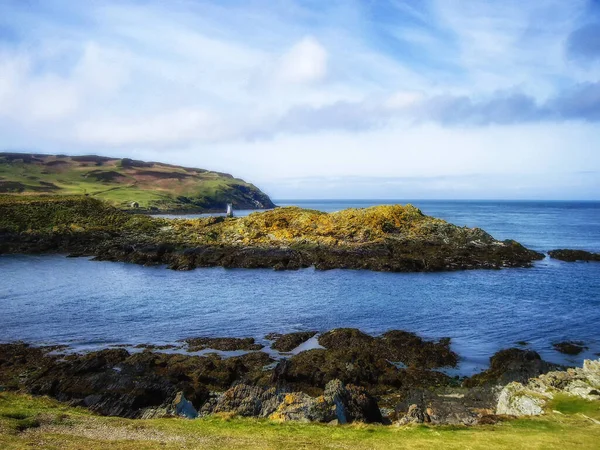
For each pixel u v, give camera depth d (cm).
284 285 6769
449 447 1847
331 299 5862
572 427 2145
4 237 9969
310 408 2395
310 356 3688
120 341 4197
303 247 8962
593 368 2853
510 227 16638
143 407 2689
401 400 3073
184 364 3519
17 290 6272
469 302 5666
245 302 5709
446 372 3569
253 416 2448
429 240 9025
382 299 5850
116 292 6234
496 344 4156
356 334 4212
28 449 1658
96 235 10456
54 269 8038
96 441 1848
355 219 9694
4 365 3541
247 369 3509
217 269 8156
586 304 5547
